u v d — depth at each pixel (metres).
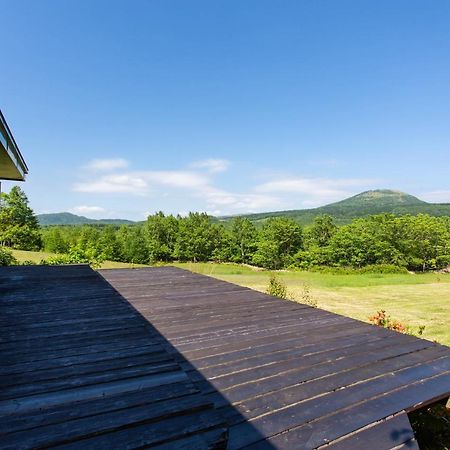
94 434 1.19
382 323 5.69
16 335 2.51
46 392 1.53
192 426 1.27
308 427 1.76
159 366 1.87
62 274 6.03
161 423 1.28
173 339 3.09
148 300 4.65
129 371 1.79
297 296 12.69
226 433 1.24
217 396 2.05
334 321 3.74
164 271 7.31
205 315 3.92
